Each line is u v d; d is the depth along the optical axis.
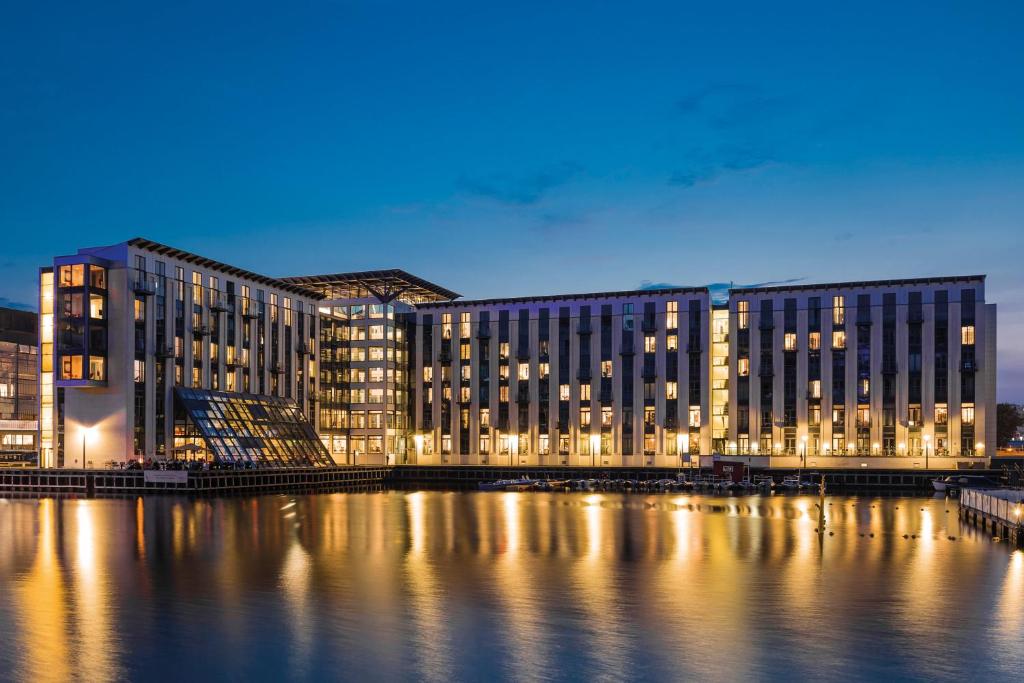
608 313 128.50
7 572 35.94
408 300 145.88
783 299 123.12
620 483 109.50
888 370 118.62
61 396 95.31
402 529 53.34
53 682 20.91
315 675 21.50
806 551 43.50
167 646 24.08
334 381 133.38
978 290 117.12
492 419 133.38
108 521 57.75
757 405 122.88
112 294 94.44
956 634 25.72
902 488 111.19
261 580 34.12
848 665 22.47
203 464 91.94
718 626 26.47
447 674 21.58
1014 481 102.44
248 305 113.62
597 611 28.50
